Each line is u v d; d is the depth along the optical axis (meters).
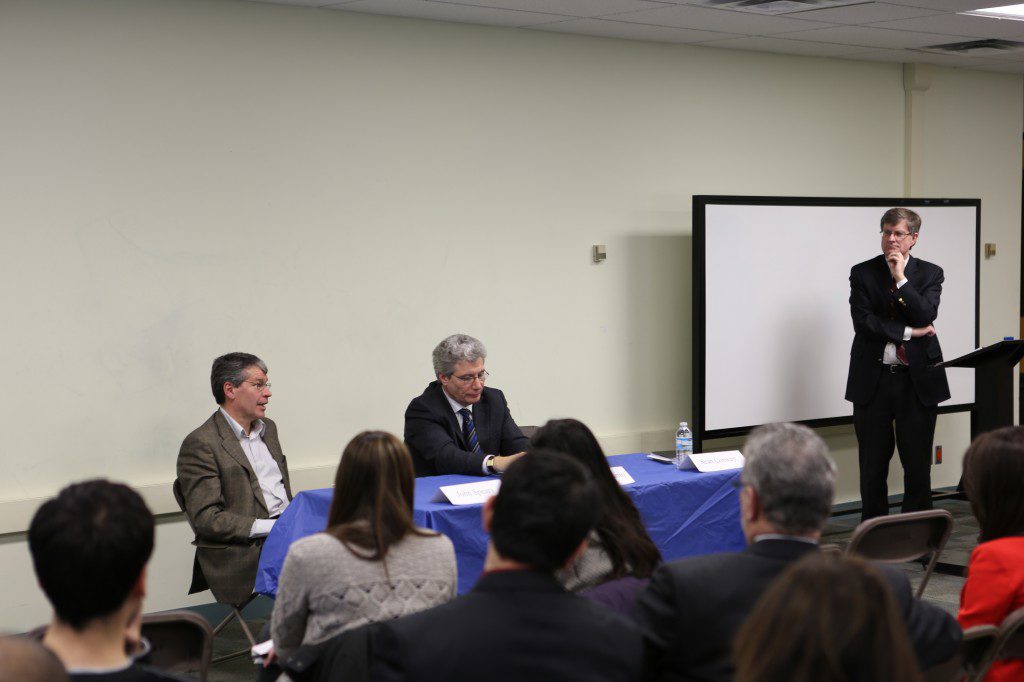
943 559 5.87
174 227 4.79
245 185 4.97
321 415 5.21
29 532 1.48
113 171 4.64
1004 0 5.21
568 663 1.64
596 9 5.26
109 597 1.45
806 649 1.17
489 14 5.33
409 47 5.41
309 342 5.16
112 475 4.66
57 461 4.54
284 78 5.05
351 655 2.19
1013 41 6.38
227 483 4.21
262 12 4.98
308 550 2.36
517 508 1.71
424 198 5.48
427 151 5.48
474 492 3.56
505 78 5.71
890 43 6.41
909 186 7.30
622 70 6.12
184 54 4.79
